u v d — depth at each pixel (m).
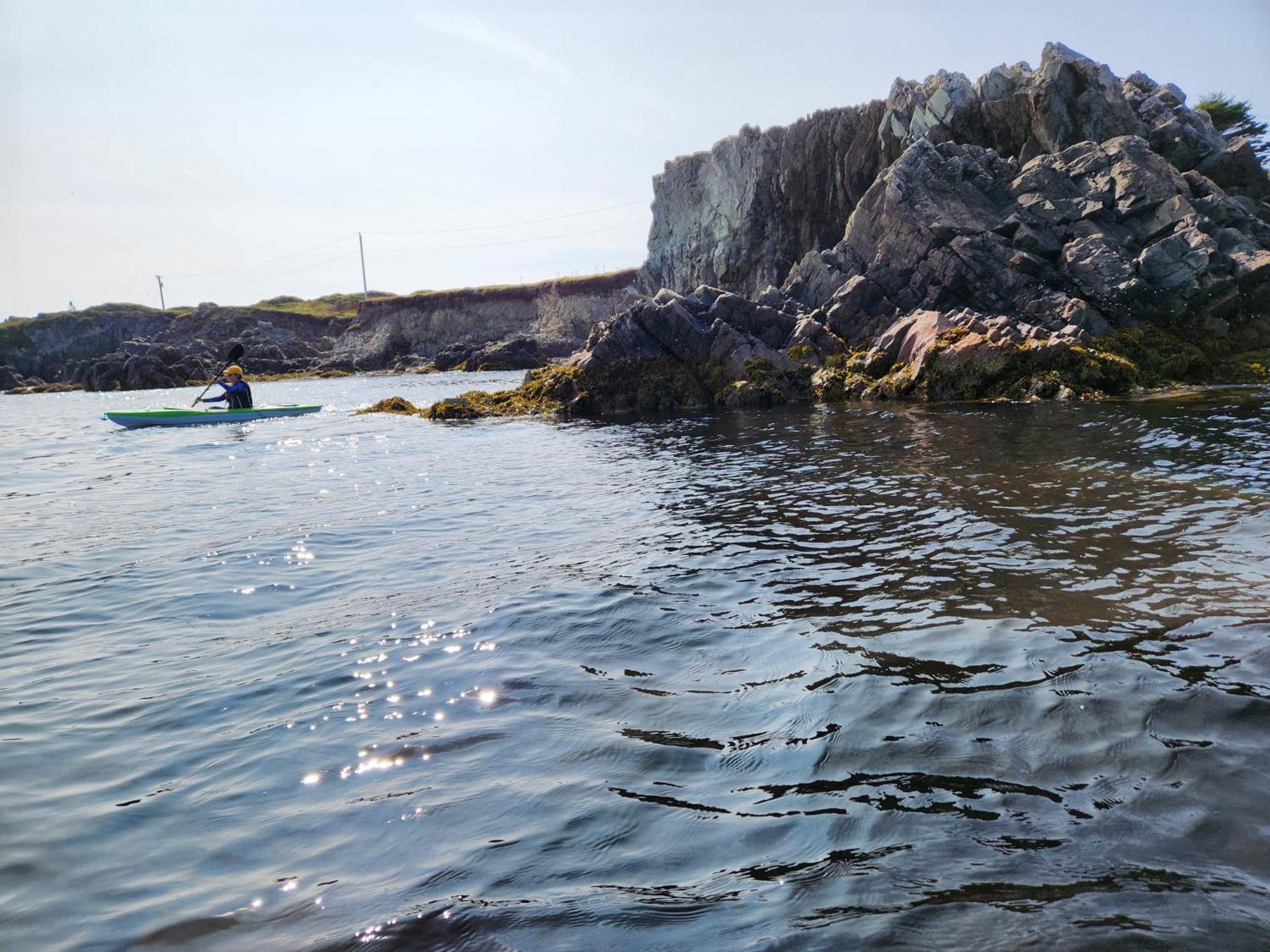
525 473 15.41
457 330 90.81
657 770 4.49
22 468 19.48
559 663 6.12
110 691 6.02
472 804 4.25
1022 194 27.50
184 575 9.16
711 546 9.24
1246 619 5.99
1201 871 3.38
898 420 19.33
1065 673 5.34
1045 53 31.58
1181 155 29.03
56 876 3.80
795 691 5.39
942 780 4.21
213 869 3.81
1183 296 23.34
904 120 35.81
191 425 29.78
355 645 6.71
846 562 8.23
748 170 49.38
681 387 26.83
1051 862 3.49
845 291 28.39
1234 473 10.96
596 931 3.24
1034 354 21.97
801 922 3.22
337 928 3.35
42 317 102.06
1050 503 10.05
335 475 16.28
